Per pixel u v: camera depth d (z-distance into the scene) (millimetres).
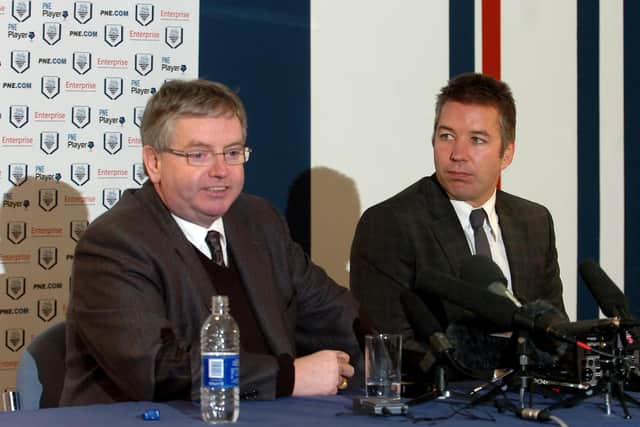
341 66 7125
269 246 5152
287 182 7016
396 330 5562
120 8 6633
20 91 6457
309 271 5266
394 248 5648
